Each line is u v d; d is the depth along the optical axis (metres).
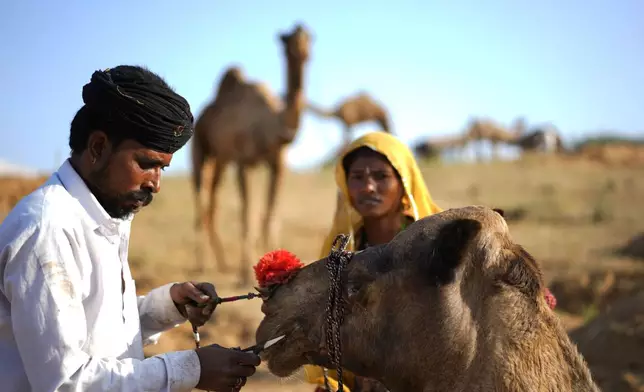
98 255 3.17
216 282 13.30
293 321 3.62
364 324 3.49
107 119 3.11
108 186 3.21
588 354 7.87
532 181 27.58
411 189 4.62
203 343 9.50
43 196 3.11
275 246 14.78
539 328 3.35
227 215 22.09
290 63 13.94
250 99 14.88
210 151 15.88
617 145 40.25
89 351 3.15
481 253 3.39
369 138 4.55
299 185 28.98
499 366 3.27
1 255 2.98
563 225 19.69
